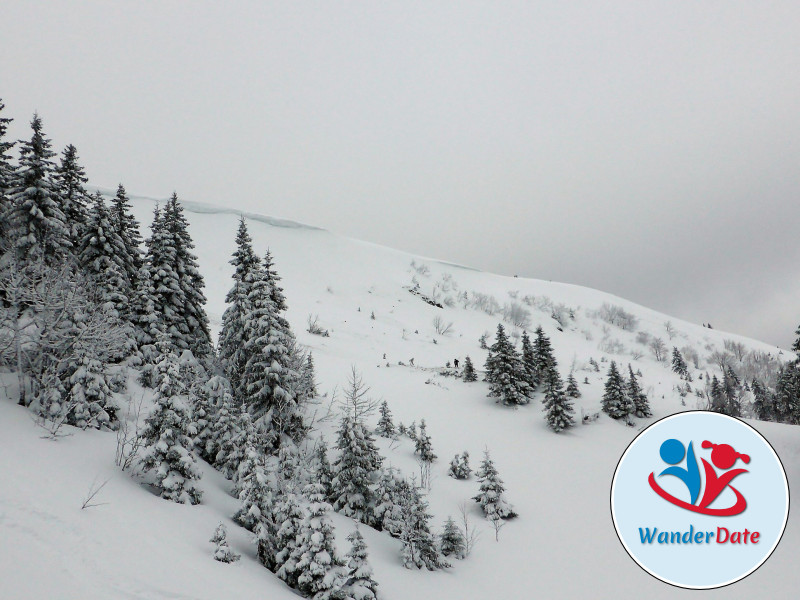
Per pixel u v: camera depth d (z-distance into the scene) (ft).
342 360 183.32
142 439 56.24
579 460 112.68
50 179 80.74
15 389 59.93
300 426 81.41
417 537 56.59
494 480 80.28
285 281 428.15
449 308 477.77
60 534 31.07
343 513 63.67
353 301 405.39
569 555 68.90
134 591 27.32
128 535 34.88
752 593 61.26
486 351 308.81
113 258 86.89
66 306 60.13
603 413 143.74
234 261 89.92
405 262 652.07
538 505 87.76
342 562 40.11
